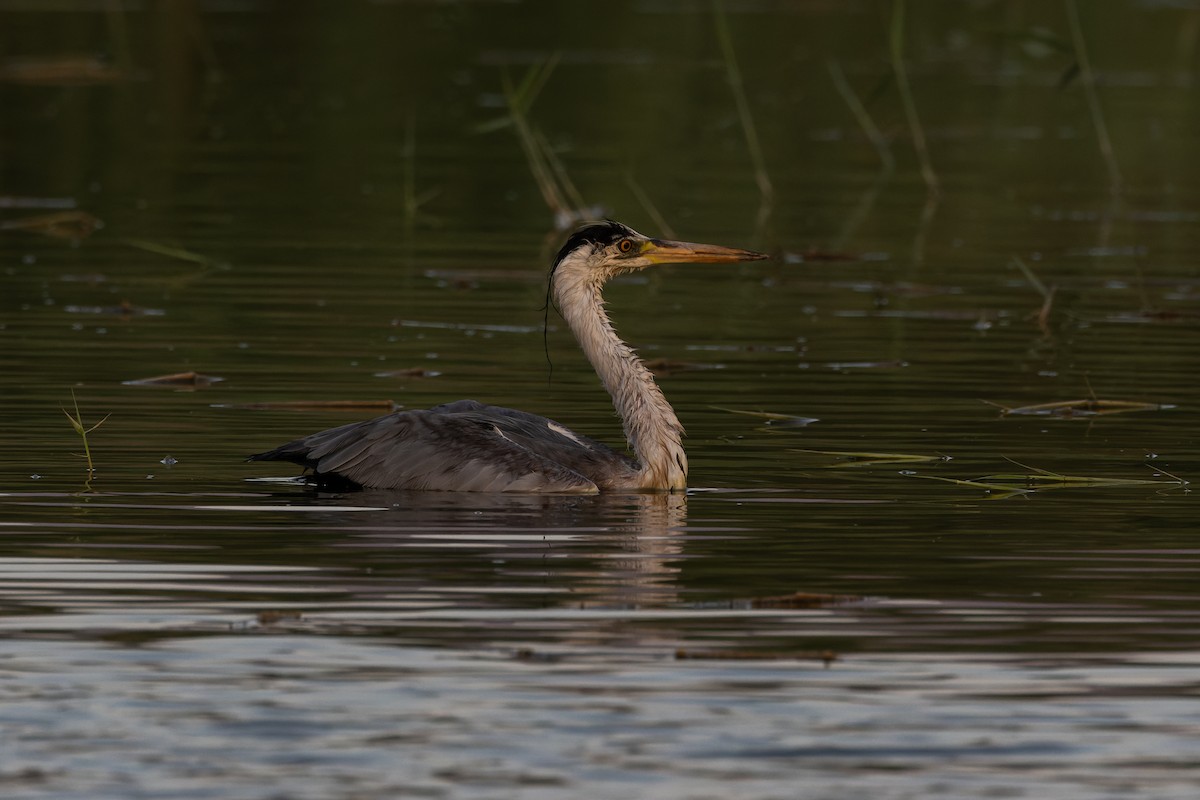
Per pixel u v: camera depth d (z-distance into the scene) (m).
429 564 11.98
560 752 8.86
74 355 18.88
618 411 14.72
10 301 21.67
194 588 11.38
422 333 20.48
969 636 10.60
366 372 18.41
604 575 11.77
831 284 23.97
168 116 36.31
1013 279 24.36
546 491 14.02
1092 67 43.75
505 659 10.14
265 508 13.44
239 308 21.59
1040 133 36.97
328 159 32.72
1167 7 51.47
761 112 38.38
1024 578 11.77
